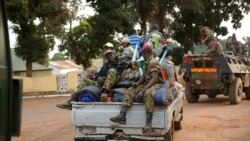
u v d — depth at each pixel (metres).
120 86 8.51
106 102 8.00
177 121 10.91
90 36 29.70
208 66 17.64
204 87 17.89
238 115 14.18
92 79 9.31
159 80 7.95
